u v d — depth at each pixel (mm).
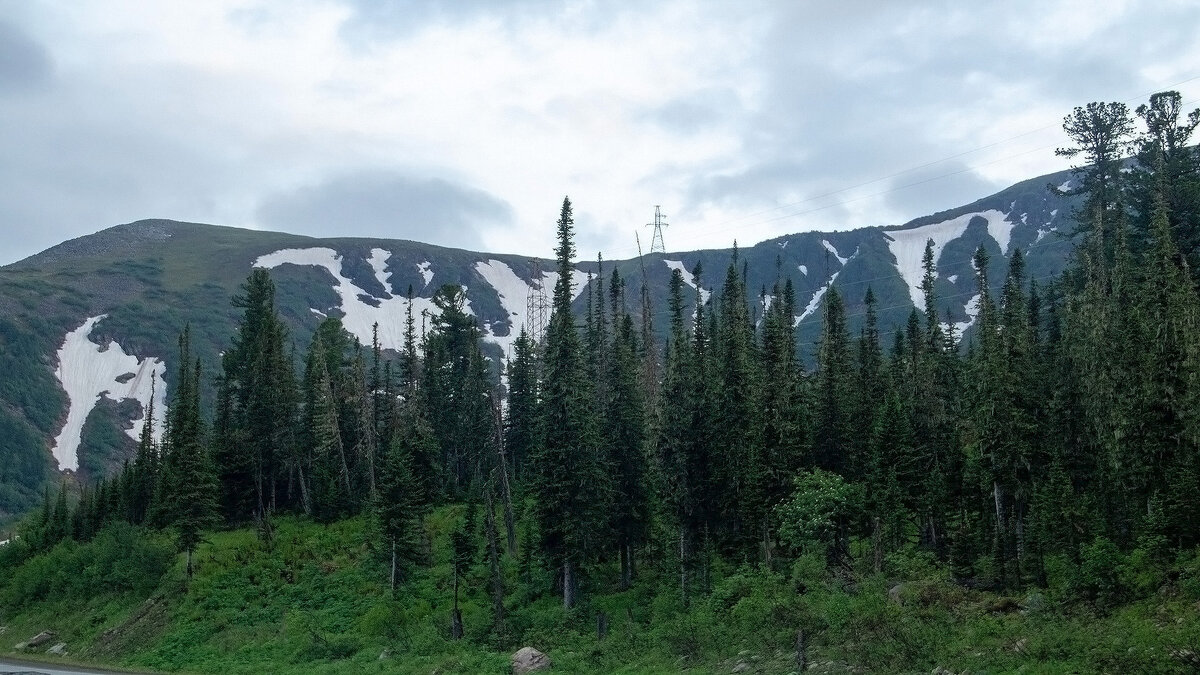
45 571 72750
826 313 77875
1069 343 47531
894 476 45156
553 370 54031
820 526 41469
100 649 56719
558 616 49969
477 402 82312
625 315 81438
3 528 167875
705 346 62938
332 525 73875
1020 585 39469
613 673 34844
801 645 28234
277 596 60156
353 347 93875
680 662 33500
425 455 75375
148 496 84875
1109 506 40906
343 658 47562
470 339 87938
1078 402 45594
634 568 57656
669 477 50594
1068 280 60844
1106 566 31141
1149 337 39250
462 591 57406
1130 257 48250
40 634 62062
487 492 53250
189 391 83125
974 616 30656
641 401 59969
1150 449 37938
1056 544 37562
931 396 55281
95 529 84062
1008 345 47438
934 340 66438
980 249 68812
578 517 51094
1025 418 43750
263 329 87875
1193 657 20766
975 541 46531
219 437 82000
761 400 51188
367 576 61312
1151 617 26859
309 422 83188
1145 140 53906
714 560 51531
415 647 46750
